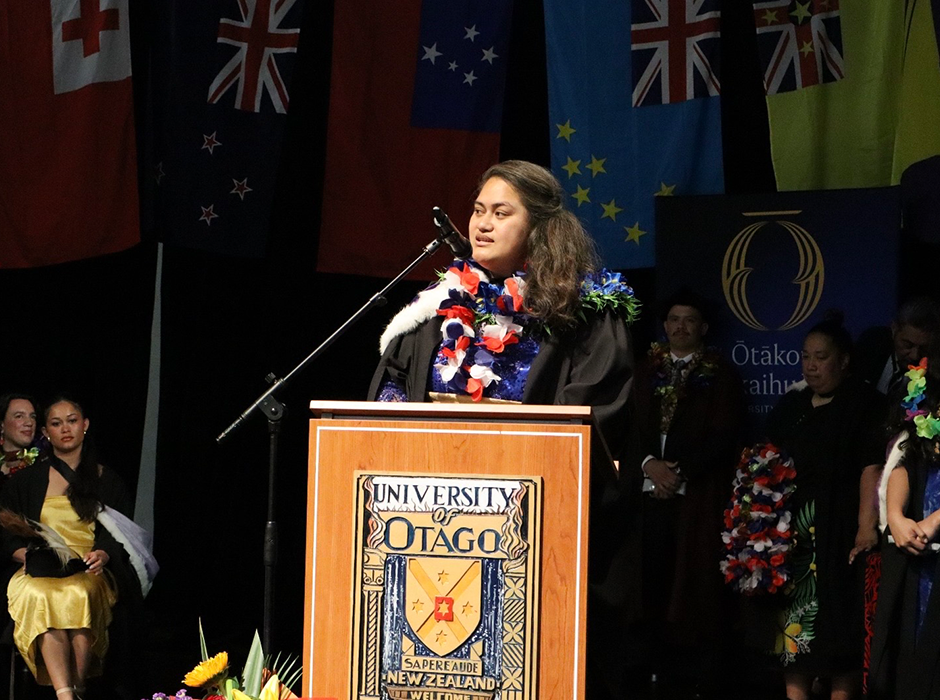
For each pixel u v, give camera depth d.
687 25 7.88
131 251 9.84
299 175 9.52
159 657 8.44
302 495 9.73
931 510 5.01
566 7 8.04
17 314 9.81
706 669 7.34
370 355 9.68
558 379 3.02
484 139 8.22
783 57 7.81
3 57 8.43
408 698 2.49
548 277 3.05
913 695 4.89
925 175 7.43
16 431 7.13
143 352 9.88
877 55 7.64
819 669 6.35
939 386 5.10
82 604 6.29
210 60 8.34
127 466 9.80
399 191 8.25
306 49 9.31
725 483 7.41
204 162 8.34
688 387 7.54
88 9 8.39
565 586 2.46
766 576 6.42
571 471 2.48
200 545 9.80
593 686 2.93
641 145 7.93
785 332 7.52
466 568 2.49
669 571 7.45
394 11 8.27
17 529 6.43
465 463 2.52
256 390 9.79
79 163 8.40
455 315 3.07
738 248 7.64
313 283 9.71
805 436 6.64
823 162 7.73
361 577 2.53
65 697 6.14
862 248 7.43
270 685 2.76
